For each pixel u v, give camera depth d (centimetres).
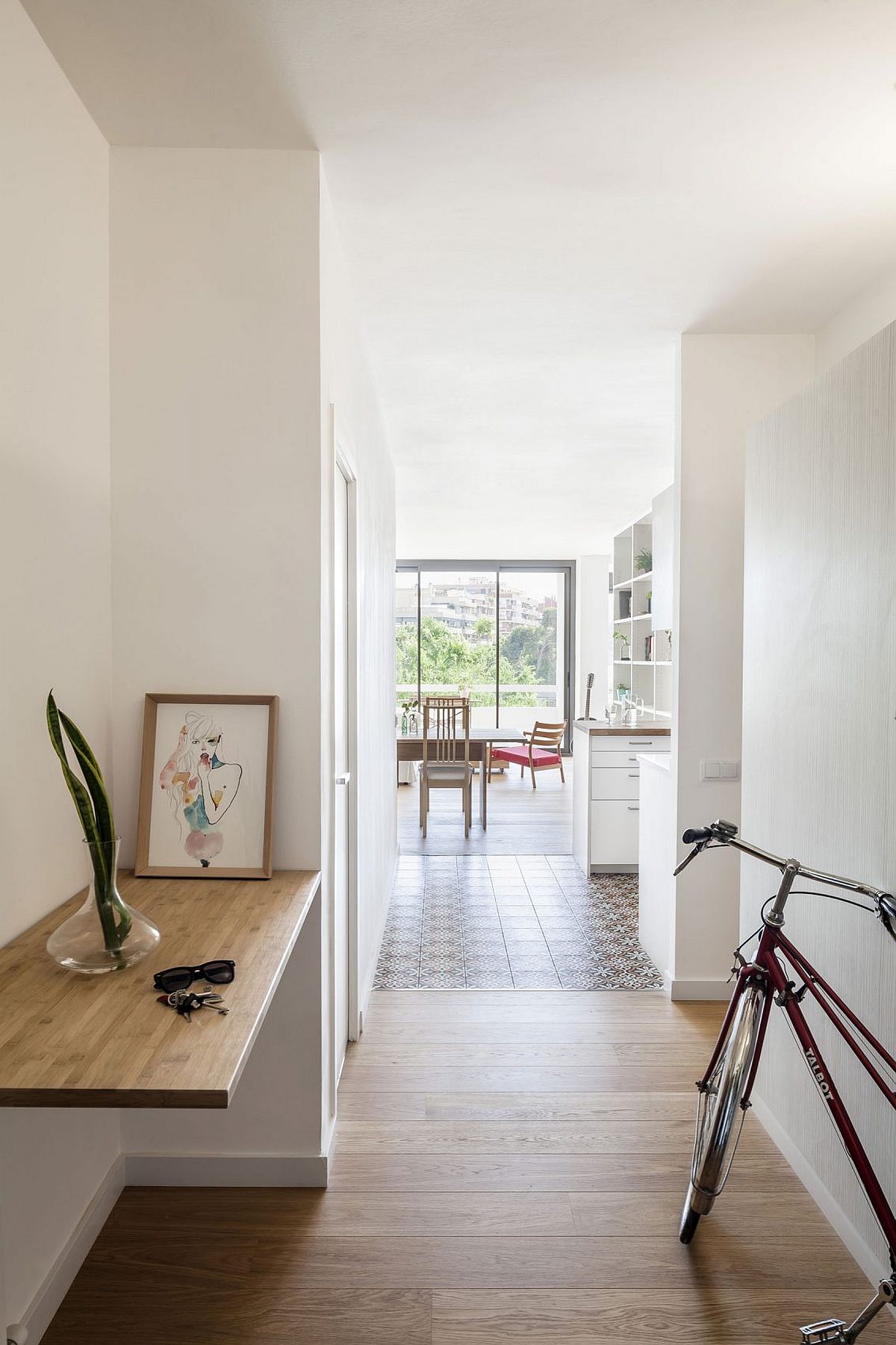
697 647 344
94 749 210
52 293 184
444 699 675
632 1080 280
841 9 167
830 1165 213
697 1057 297
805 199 242
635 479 645
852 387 206
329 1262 195
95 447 209
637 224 256
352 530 308
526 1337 174
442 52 180
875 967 193
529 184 233
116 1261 195
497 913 467
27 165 172
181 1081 119
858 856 202
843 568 211
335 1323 177
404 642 1155
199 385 218
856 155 220
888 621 190
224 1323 177
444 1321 178
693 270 287
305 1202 216
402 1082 278
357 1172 229
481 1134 248
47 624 184
